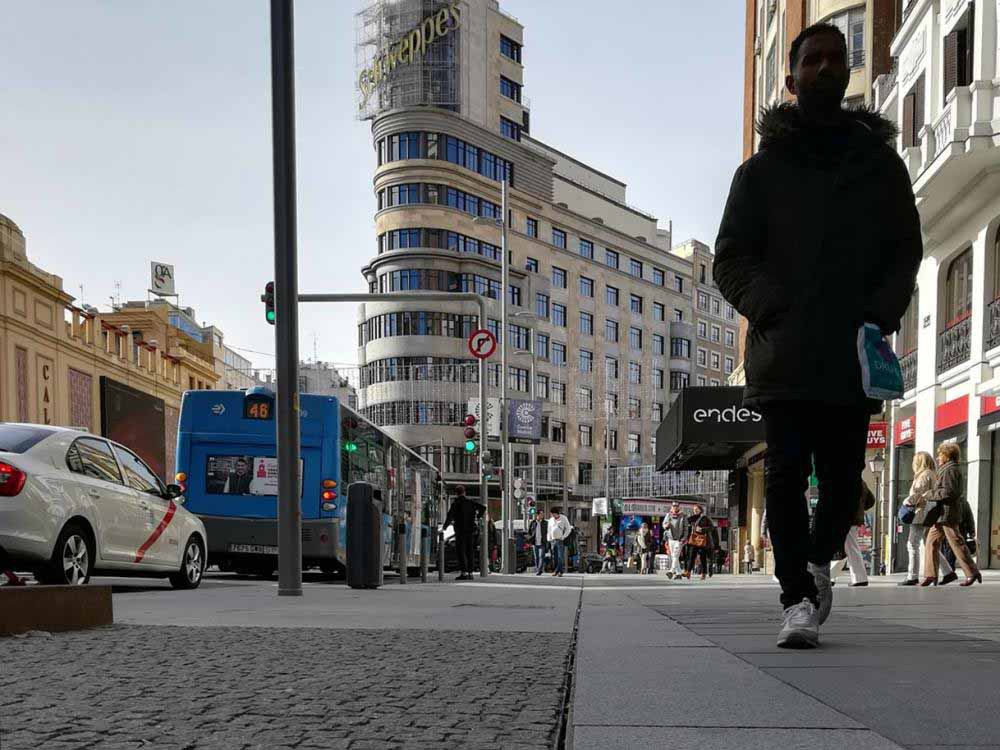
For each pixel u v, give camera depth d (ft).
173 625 16.07
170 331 157.38
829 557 12.89
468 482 209.05
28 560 27.76
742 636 13.51
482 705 7.94
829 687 8.45
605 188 289.94
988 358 55.42
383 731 6.82
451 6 220.64
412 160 213.25
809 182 12.34
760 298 12.01
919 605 21.94
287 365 30.12
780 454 12.10
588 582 54.75
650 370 278.26
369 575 37.70
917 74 63.82
